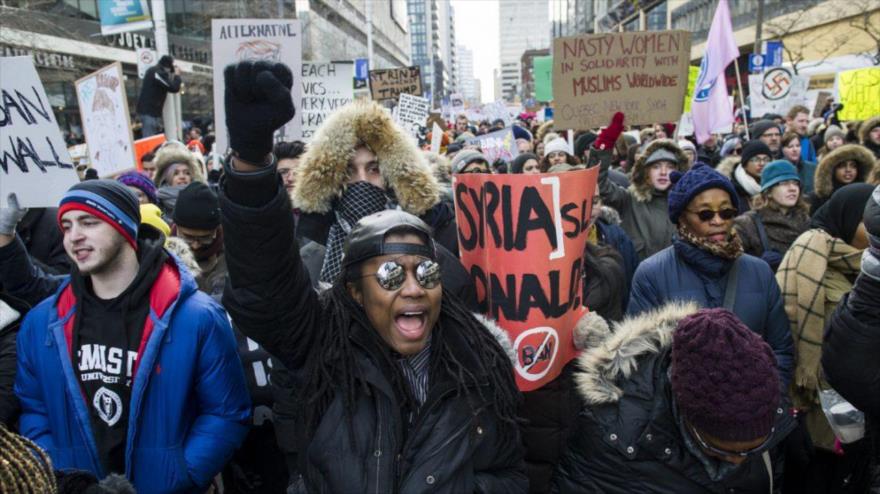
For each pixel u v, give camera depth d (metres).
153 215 3.28
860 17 25.66
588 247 3.40
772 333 2.96
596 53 4.78
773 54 19.08
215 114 5.39
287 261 1.75
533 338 2.43
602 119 4.84
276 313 1.76
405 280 1.72
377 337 1.77
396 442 1.69
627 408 1.98
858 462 2.84
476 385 1.76
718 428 1.72
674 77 4.78
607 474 2.02
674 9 47.19
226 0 29.36
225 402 2.42
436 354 1.82
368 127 2.85
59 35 18.73
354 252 1.75
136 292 2.27
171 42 28.75
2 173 2.84
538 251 2.39
